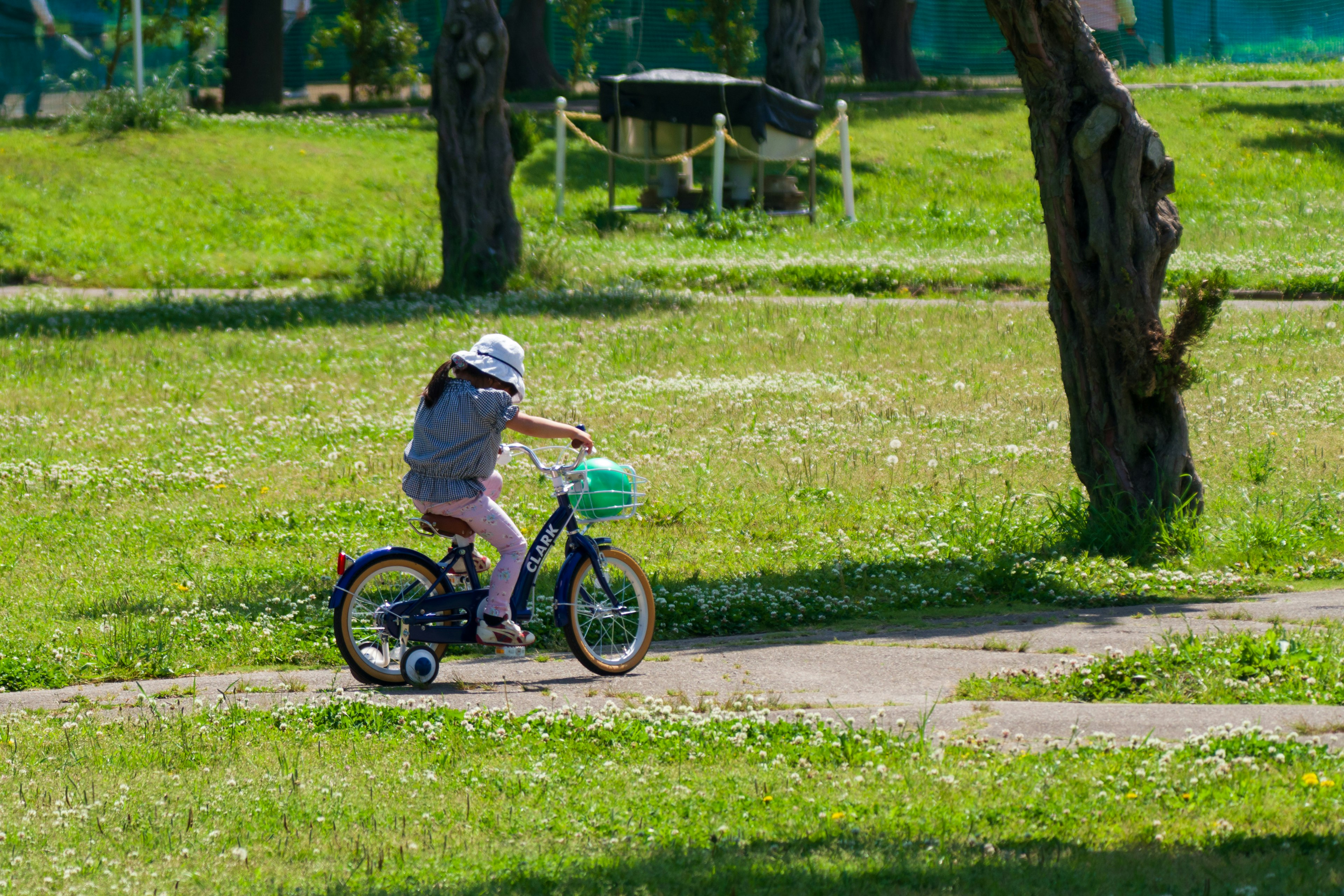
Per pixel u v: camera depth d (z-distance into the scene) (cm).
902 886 979
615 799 1220
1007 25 2406
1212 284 2414
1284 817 1098
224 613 2012
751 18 10288
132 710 1580
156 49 10825
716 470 3017
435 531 1647
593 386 3938
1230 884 961
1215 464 2917
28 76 10525
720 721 1423
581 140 8625
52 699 1661
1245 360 4031
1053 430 3319
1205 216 7088
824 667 1725
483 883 1012
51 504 2769
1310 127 8625
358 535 2542
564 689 1653
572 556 1703
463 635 1662
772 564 2372
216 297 5650
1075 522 2483
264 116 9181
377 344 4631
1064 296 2486
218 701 1575
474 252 5734
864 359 4281
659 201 7588
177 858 1096
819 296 5709
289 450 3253
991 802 1166
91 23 10656
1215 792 1156
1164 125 8600
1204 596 2128
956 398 3719
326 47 11181
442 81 5688
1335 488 2706
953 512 2667
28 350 4425
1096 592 2148
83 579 2252
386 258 6056
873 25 11288
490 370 1608
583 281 5869
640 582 1767
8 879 1042
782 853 1062
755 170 7581
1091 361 2466
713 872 1015
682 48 12094
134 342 4653
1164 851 1037
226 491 2898
